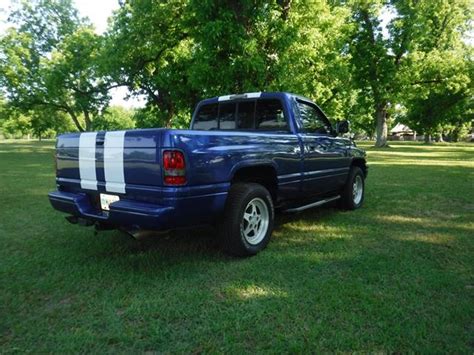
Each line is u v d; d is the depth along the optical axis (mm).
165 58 20953
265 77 10938
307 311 2713
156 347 2309
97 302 2926
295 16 11445
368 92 33344
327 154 5453
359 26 29953
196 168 3285
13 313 2766
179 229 3391
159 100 24625
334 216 5922
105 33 23359
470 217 5730
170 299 2949
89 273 3525
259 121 5078
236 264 3729
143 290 3131
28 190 8961
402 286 3121
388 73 30203
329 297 2930
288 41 10797
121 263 3805
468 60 33719
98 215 3607
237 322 2574
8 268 3672
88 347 2318
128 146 3348
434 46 33594
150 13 18656
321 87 17188
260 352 2227
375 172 12297
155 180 3182
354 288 3090
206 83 11289
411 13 28906
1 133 113000
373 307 2746
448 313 2645
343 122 5832
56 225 5488
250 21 10977
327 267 3605
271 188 4496
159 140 3129
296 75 11875
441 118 44250
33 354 2244
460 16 32562
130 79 22672
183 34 19594
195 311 2746
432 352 2186
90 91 27734
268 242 4203
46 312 2775
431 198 7402
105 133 3541
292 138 4613
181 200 3164
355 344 2277
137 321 2625
